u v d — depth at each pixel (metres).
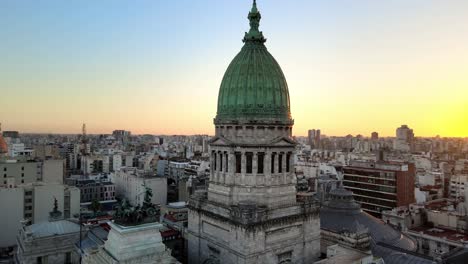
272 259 76.94
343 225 105.12
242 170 80.94
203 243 84.12
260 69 84.00
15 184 197.25
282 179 83.38
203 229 84.38
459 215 155.75
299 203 83.00
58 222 98.31
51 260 92.19
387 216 167.12
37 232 93.00
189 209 88.12
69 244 94.75
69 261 94.38
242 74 83.75
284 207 79.31
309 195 93.75
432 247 141.88
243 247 72.88
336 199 115.25
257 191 80.31
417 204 183.75
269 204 80.19
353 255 77.00
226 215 77.25
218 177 84.75
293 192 84.56
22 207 172.88
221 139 83.12
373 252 92.50
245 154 80.88
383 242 102.06
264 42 89.69
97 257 70.81
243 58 86.00
